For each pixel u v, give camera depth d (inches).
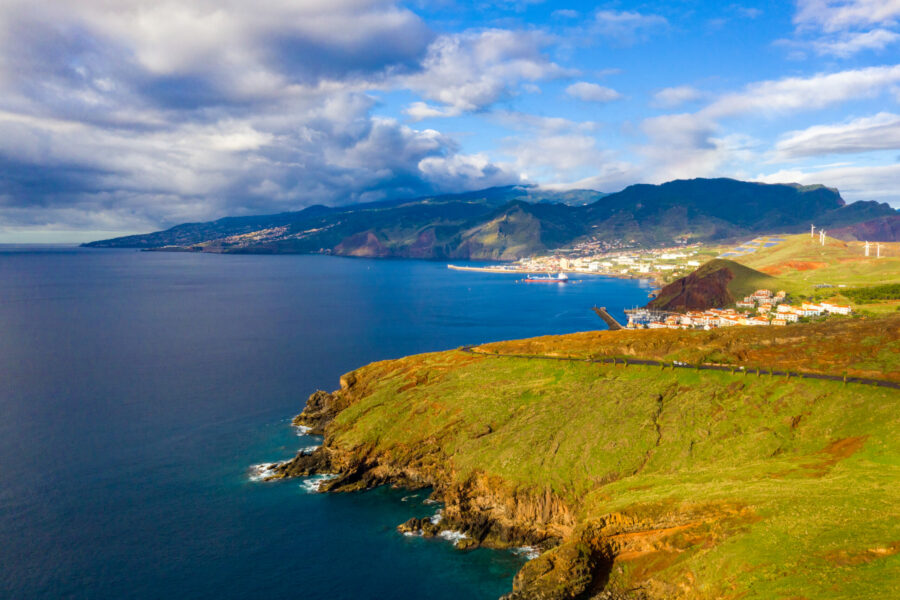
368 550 3469.5
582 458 3838.6
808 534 2384.4
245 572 3221.0
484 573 3245.6
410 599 3021.7
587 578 2837.1
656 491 3186.5
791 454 3491.6
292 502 4050.2
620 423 4109.3
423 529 3686.0
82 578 3120.1
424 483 4352.9
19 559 3275.1
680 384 4522.6
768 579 2208.4
